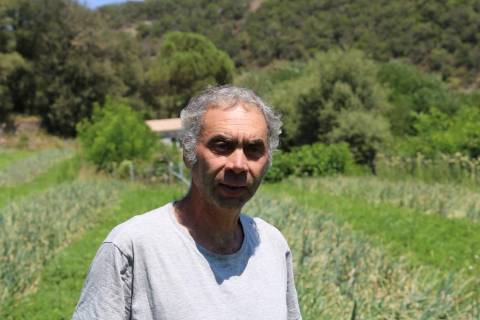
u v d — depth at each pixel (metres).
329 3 101.06
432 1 84.06
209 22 120.75
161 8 141.50
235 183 2.50
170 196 19.66
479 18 78.19
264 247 2.77
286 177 28.84
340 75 38.59
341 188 21.64
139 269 2.40
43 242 10.84
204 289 2.43
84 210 15.16
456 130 27.14
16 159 43.62
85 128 28.89
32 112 61.56
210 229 2.58
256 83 54.91
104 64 61.38
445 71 75.88
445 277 8.03
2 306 7.53
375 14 91.00
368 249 9.21
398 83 48.44
